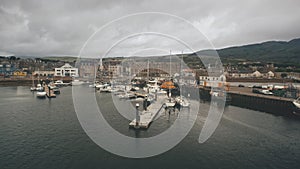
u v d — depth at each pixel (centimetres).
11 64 14638
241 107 4900
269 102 4797
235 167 2005
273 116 4028
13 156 2131
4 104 5119
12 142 2502
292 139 2755
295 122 3584
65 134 2786
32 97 6331
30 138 2636
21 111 4291
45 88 8188
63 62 16712
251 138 2777
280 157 2227
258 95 5197
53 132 2872
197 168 1967
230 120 3681
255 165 2050
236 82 7906
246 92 5997
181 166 1997
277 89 5906
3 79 10156
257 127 3275
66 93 7219
